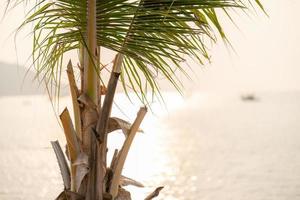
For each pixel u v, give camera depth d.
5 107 136.25
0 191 15.79
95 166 2.36
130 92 2.53
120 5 2.28
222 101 175.12
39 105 146.38
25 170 21.52
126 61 2.58
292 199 14.73
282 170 21.69
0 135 42.59
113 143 15.98
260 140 37.69
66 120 2.36
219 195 16.00
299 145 32.84
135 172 22.02
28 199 13.93
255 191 16.55
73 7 2.33
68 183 2.53
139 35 2.29
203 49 2.32
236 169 22.64
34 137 39.44
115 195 2.50
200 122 64.25
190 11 2.48
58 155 2.57
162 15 2.26
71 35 2.36
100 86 2.48
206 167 23.59
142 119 2.49
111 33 2.35
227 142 37.25
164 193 16.47
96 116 2.41
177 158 27.84
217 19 2.31
